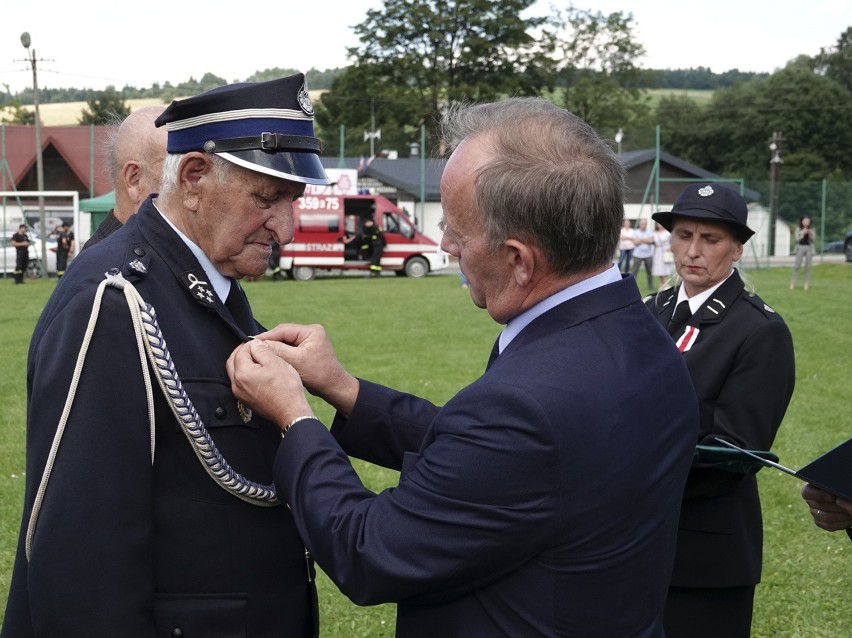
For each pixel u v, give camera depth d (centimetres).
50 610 169
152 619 179
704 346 269
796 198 3281
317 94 6038
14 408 758
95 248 189
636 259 1944
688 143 6328
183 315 186
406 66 5488
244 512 187
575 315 167
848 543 475
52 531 168
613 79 5681
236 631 186
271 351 186
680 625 268
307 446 173
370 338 1155
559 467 153
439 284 2089
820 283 2088
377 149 5516
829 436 683
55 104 8275
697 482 256
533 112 166
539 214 160
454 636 163
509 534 154
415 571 156
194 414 180
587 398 157
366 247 2359
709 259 277
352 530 162
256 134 184
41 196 2359
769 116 6050
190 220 190
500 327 1270
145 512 176
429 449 162
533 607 158
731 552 263
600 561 159
